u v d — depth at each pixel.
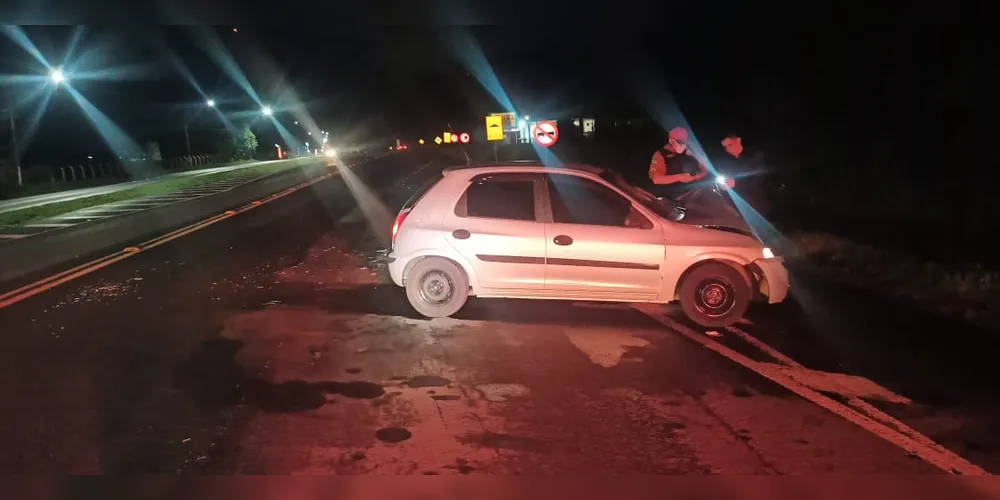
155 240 14.68
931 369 6.38
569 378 6.11
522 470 4.43
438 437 4.91
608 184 7.80
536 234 7.76
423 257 7.96
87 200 25.48
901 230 12.97
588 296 7.80
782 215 14.88
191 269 11.27
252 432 5.01
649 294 7.75
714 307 7.71
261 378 6.13
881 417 5.28
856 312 8.36
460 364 6.49
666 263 7.65
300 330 7.64
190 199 25.25
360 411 5.38
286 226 16.80
